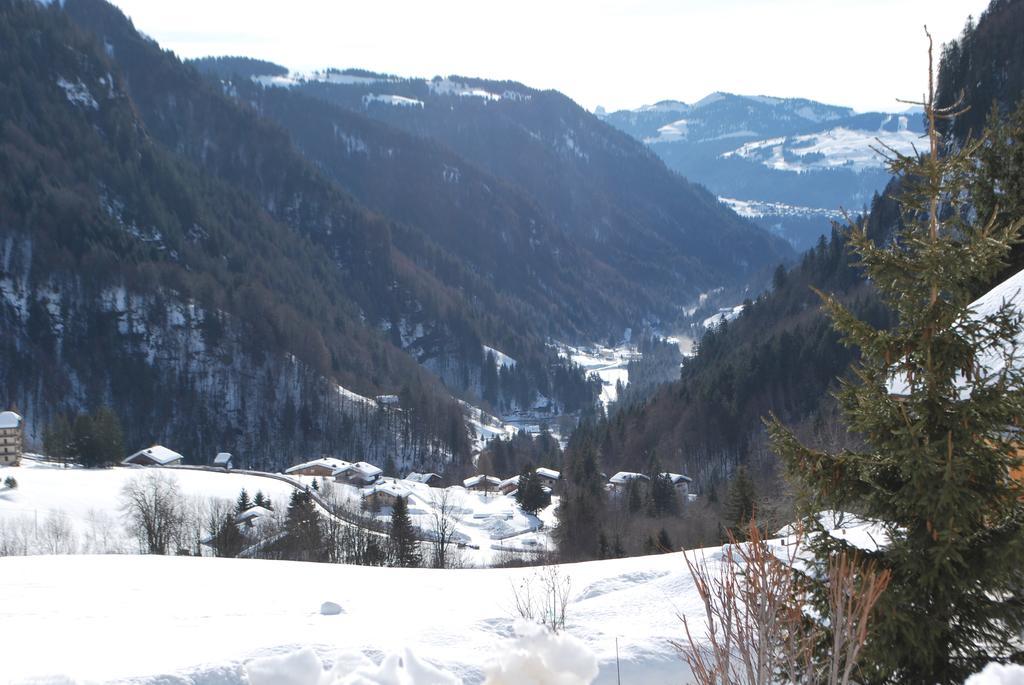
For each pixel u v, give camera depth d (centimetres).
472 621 1298
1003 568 718
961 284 764
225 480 8112
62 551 5169
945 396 773
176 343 15062
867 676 721
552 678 105
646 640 1055
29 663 1087
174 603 1627
